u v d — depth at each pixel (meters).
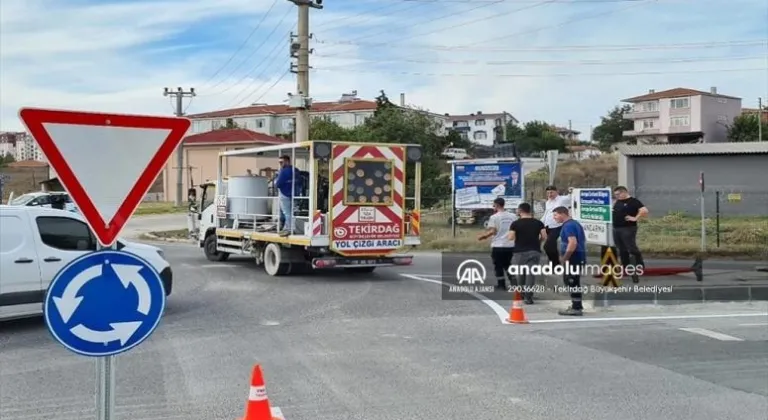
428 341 9.03
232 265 18.03
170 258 20.00
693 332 9.63
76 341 3.71
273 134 88.06
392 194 15.20
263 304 11.97
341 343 8.90
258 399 5.01
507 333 9.57
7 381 7.14
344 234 14.77
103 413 3.90
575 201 13.27
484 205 24.62
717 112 92.50
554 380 7.15
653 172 43.16
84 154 3.81
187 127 4.04
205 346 8.70
